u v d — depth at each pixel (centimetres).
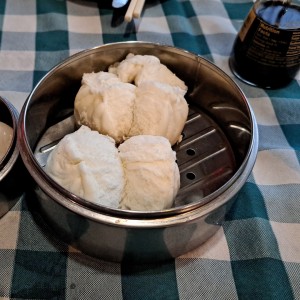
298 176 66
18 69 77
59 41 83
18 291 50
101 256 53
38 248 54
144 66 64
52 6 90
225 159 65
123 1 81
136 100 60
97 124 59
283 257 56
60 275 52
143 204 50
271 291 52
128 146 54
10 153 52
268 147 70
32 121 58
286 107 76
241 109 61
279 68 74
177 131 62
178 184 54
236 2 99
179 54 66
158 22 91
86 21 88
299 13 69
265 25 68
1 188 51
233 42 89
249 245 57
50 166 51
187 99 73
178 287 52
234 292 52
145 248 49
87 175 48
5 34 83
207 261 55
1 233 55
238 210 60
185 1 97
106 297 50
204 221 47
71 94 68
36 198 53
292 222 60
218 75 64
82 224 46
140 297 51
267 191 64
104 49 65
